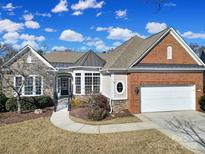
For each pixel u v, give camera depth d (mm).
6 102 22938
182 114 20719
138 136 14172
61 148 12336
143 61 21469
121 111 21359
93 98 22953
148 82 21406
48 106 25234
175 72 21984
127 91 21781
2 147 12625
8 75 25219
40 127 16688
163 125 16781
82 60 27531
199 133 14719
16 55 25422
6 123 18141
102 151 11812
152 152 11547
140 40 26594
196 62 22672
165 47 21969
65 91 31859
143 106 21469
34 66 26328
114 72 21484
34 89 26359
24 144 13047
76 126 16828
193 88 22531
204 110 21766
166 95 21938
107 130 15672
